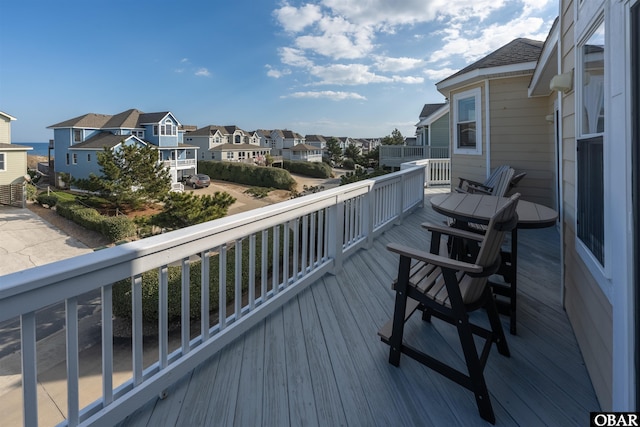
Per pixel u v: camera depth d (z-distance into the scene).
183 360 1.67
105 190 15.01
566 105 2.37
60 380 3.32
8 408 3.08
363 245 3.86
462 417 1.43
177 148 26.22
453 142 7.33
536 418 1.42
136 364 1.47
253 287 2.20
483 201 2.81
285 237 2.49
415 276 1.74
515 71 5.64
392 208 5.02
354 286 2.82
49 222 13.12
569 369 1.75
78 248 10.68
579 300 1.94
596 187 1.55
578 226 1.96
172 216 11.62
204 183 25.83
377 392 1.59
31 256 9.80
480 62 6.54
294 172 38.19
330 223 3.08
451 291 1.46
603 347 1.44
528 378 1.68
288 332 2.11
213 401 1.53
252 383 1.65
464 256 2.45
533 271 3.19
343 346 1.96
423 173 6.95
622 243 1.13
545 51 3.96
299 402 1.52
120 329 4.41
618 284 1.17
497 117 6.09
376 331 2.13
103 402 1.35
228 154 38.62
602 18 1.49
